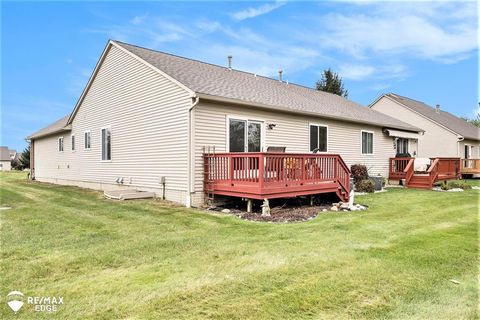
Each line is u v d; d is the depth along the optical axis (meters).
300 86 18.89
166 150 10.43
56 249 5.15
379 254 5.01
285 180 8.77
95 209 8.91
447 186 15.12
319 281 3.98
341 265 4.52
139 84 11.78
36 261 4.59
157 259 4.73
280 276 4.11
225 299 3.51
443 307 3.43
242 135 10.80
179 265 4.48
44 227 6.67
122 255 4.88
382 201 10.82
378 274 4.22
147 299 3.48
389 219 7.75
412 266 4.53
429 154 26.03
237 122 10.67
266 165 8.34
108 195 11.38
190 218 7.75
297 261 4.65
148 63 11.20
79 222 7.20
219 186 9.23
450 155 25.00
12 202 10.33
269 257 4.82
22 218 7.58
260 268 4.37
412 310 3.37
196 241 5.67
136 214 8.20
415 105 28.97
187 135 9.55
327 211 8.89
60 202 10.30
